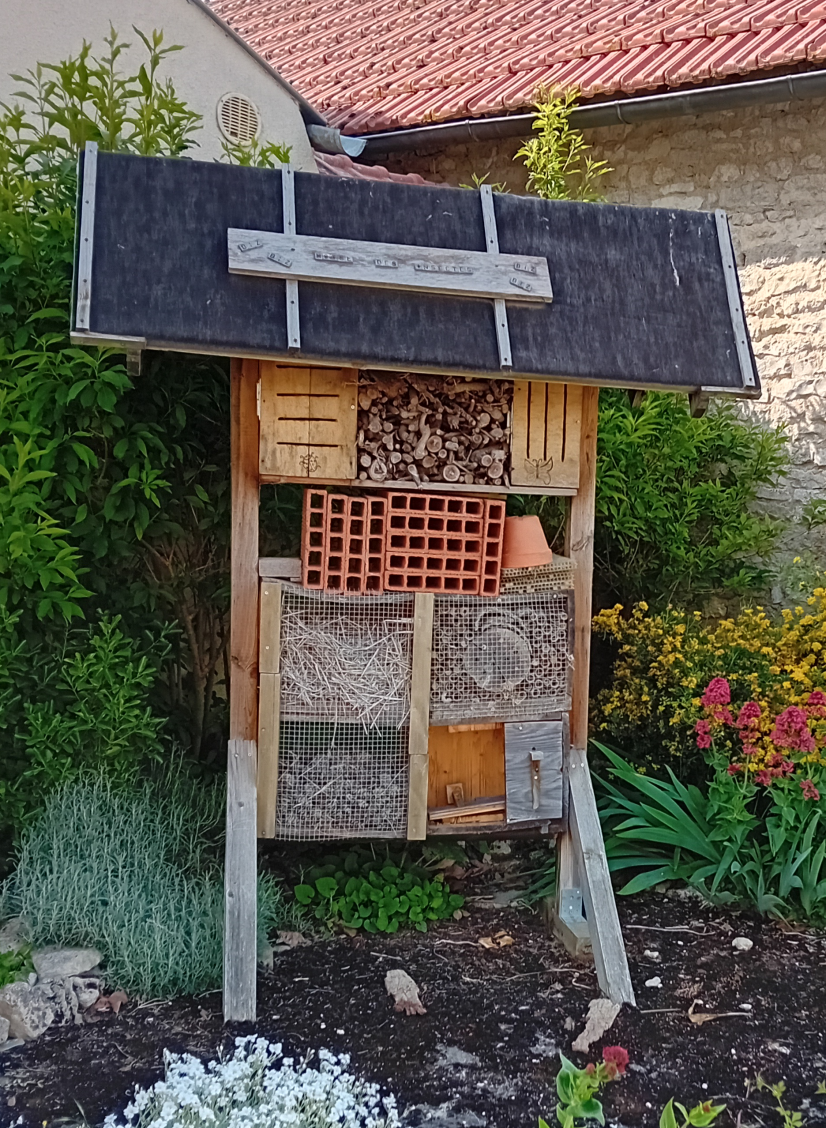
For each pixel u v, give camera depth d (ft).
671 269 10.32
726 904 12.14
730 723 12.20
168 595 12.62
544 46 20.59
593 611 16.69
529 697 10.93
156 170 9.37
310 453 10.00
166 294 8.93
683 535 15.70
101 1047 8.96
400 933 11.44
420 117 19.29
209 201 9.40
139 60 16.43
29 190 10.82
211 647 13.70
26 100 15.11
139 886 10.66
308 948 11.02
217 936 10.27
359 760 10.73
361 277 9.33
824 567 17.34
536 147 16.98
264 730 10.38
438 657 10.68
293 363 9.86
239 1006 9.41
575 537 10.91
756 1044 9.29
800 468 17.51
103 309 8.71
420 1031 9.38
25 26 15.15
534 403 10.51
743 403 17.93
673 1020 9.67
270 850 12.99
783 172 17.35
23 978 9.54
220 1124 7.45
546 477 10.59
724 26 17.57
